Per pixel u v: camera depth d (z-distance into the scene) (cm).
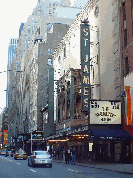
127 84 3528
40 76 9775
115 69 3978
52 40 10031
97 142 4256
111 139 3438
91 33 4878
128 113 3262
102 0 4528
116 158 3894
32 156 3291
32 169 2916
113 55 4081
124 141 3603
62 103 6316
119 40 3884
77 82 5394
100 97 4431
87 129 3650
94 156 4319
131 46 3512
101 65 4450
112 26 4156
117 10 4003
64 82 6128
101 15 4531
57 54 7462
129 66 3538
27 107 11975
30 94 11356
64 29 10194
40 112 9575
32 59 11069
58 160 5238
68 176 2122
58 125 6606
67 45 6525
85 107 4219
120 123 3616
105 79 4291
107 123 3603
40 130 9288
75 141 5347
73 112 5284
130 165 3119
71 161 4009
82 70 4300
